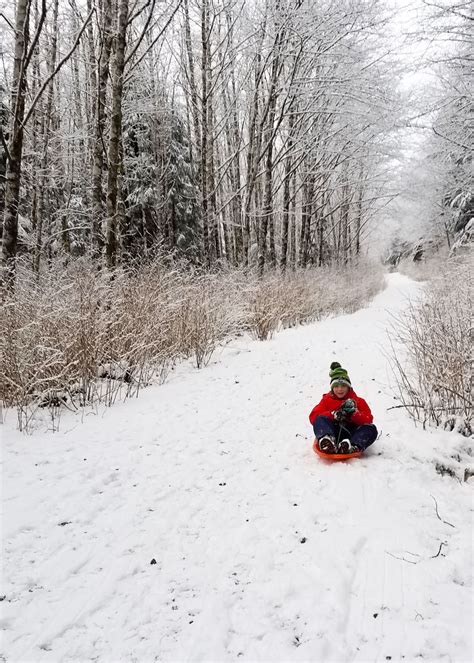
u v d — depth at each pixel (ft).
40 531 9.07
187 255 64.18
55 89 46.42
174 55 49.06
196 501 10.44
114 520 9.57
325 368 23.68
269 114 46.60
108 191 24.31
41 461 12.28
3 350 16.31
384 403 16.93
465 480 11.35
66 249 52.75
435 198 63.77
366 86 42.83
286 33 40.68
